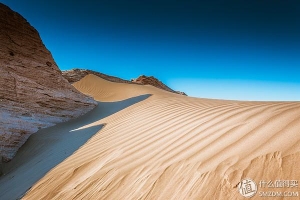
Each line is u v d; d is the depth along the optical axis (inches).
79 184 142.2
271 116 137.5
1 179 240.7
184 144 142.8
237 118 156.5
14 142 330.0
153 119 243.3
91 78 1238.9
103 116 426.9
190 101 334.6
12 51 407.2
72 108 463.2
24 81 397.7
